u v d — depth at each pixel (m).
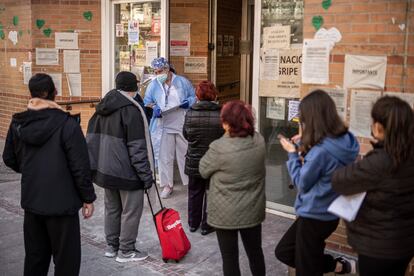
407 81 4.34
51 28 8.94
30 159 4.08
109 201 5.24
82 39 8.83
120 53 8.59
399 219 3.20
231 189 4.05
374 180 3.18
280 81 6.39
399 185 3.16
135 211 5.10
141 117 4.95
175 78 7.25
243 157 4.02
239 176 4.03
